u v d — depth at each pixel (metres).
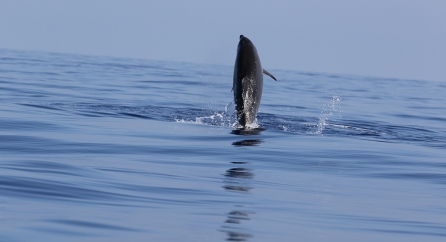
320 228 15.83
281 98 65.94
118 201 17.42
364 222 16.95
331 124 42.69
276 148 30.16
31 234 12.98
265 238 14.35
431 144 36.12
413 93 93.94
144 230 14.20
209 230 14.70
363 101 70.38
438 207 19.69
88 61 132.25
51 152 25.88
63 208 15.88
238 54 33.97
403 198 20.92
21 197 16.78
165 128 35.28
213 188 20.39
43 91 55.59
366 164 27.56
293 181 22.83
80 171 21.55
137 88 66.44
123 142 29.53
